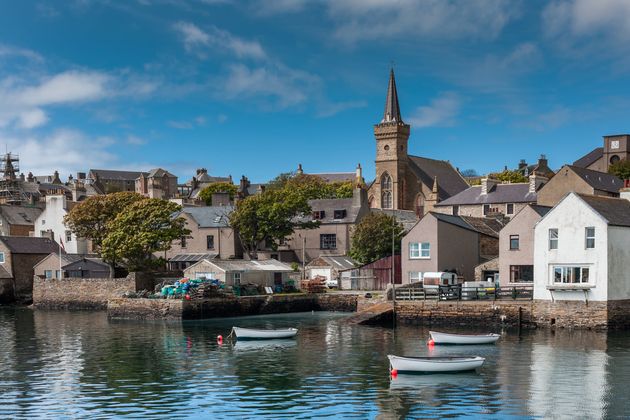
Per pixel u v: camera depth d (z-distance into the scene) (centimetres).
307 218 12181
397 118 16862
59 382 4475
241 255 11569
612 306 6412
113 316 8250
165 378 4550
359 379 4422
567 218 6600
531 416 3544
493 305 6900
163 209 9719
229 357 5297
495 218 10419
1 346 5997
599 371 4547
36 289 10069
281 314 8712
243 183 17750
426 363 4519
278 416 3597
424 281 8406
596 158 14838
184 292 8156
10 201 15762
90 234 10356
